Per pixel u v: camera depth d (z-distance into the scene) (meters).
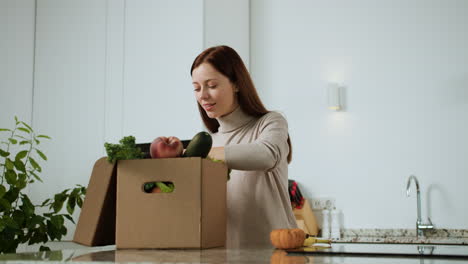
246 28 4.14
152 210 1.24
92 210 1.31
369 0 4.04
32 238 2.38
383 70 3.95
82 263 0.90
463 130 3.76
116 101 3.47
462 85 3.79
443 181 3.76
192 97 3.32
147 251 1.17
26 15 3.60
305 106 4.07
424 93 3.86
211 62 1.66
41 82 3.60
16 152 3.43
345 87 4.00
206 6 3.40
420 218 3.70
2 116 3.41
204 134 1.29
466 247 1.24
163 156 1.27
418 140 3.83
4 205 2.25
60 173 3.50
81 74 3.55
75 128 3.52
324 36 4.10
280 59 4.16
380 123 3.91
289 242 1.19
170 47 3.41
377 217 3.84
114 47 3.52
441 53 3.86
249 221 1.70
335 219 3.81
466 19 3.84
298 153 4.03
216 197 1.29
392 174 3.85
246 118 1.81
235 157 1.42
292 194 3.47
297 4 4.18
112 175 1.29
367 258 0.98
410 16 3.94
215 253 1.11
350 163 3.93
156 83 3.41
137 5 3.51
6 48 3.47
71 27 3.61
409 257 1.00
